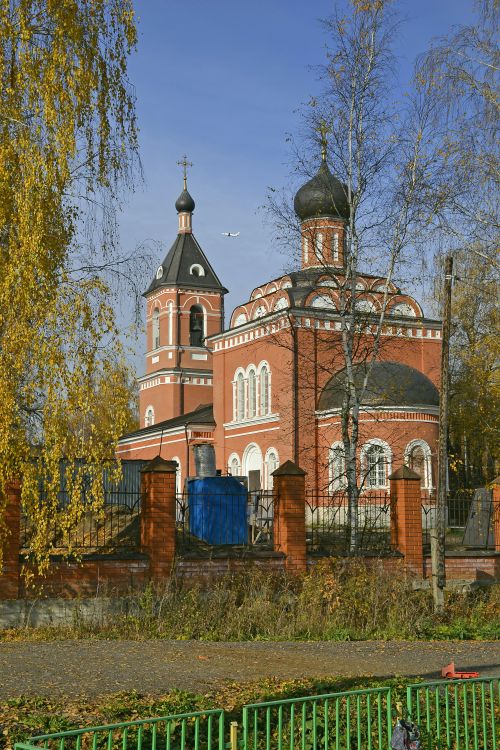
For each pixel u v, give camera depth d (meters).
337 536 22.44
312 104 22.77
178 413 57.31
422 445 34.78
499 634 16.22
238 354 43.69
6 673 10.78
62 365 12.93
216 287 59.25
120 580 16.02
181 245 60.28
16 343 12.81
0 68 14.14
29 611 15.09
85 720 8.84
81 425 13.71
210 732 6.11
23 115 14.23
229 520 20.84
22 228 13.31
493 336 21.77
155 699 9.68
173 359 58.03
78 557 15.19
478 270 20.61
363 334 25.95
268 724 6.38
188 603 15.71
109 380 13.58
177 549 17.72
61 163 13.87
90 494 14.19
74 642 13.55
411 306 40.94
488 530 21.20
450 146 19.08
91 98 14.95
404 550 19.08
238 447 43.00
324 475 36.97
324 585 16.72
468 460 37.03
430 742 7.43
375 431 34.41
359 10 22.34
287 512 17.81
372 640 15.18
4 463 13.12
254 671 11.55
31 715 8.88
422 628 16.11
